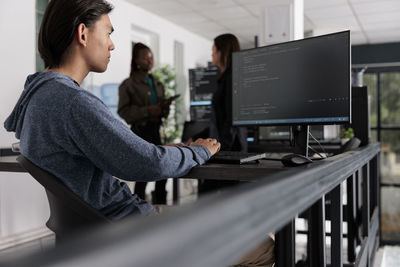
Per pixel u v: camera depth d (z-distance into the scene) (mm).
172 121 5938
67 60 968
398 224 4469
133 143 866
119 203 969
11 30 2932
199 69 4660
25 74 3047
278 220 403
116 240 210
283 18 2703
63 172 875
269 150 2250
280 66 1427
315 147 2031
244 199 333
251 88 1521
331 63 1285
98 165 873
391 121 6129
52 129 855
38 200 3107
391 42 7109
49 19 948
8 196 2859
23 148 903
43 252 194
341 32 1254
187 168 1000
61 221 899
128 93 3393
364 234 2039
